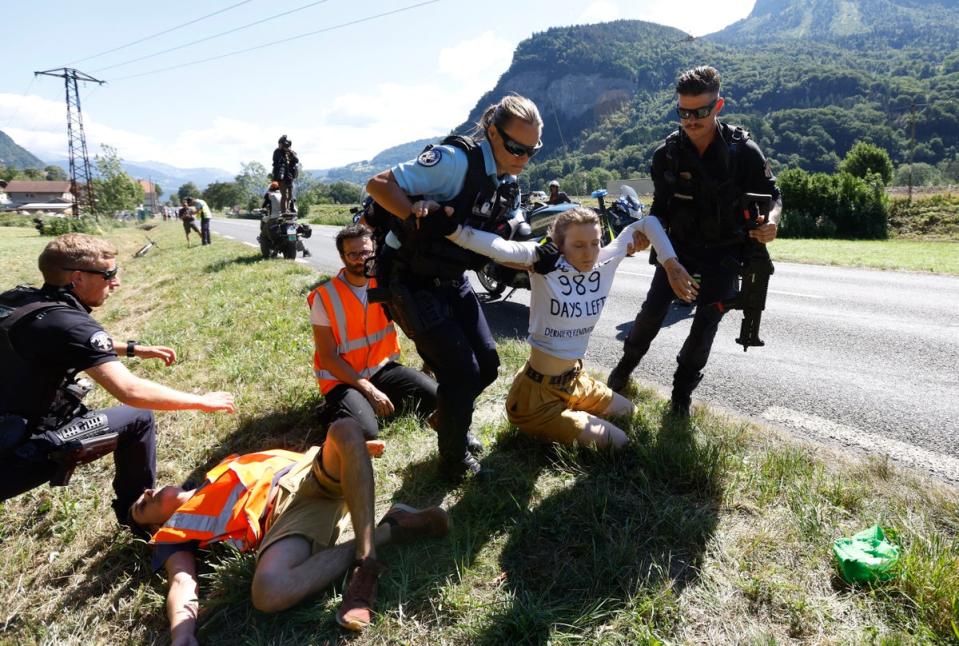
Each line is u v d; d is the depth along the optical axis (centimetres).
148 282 1269
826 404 415
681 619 204
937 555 218
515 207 280
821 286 917
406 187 252
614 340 612
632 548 236
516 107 247
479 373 291
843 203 2900
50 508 325
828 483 277
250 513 248
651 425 342
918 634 188
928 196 3594
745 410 410
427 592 225
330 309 368
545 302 302
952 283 934
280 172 1273
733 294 340
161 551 249
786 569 224
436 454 338
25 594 265
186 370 530
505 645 200
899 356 525
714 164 320
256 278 1017
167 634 229
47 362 249
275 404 428
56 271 260
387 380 395
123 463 289
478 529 261
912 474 294
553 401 315
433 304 275
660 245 321
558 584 226
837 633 194
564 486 289
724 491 273
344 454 225
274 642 211
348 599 212
